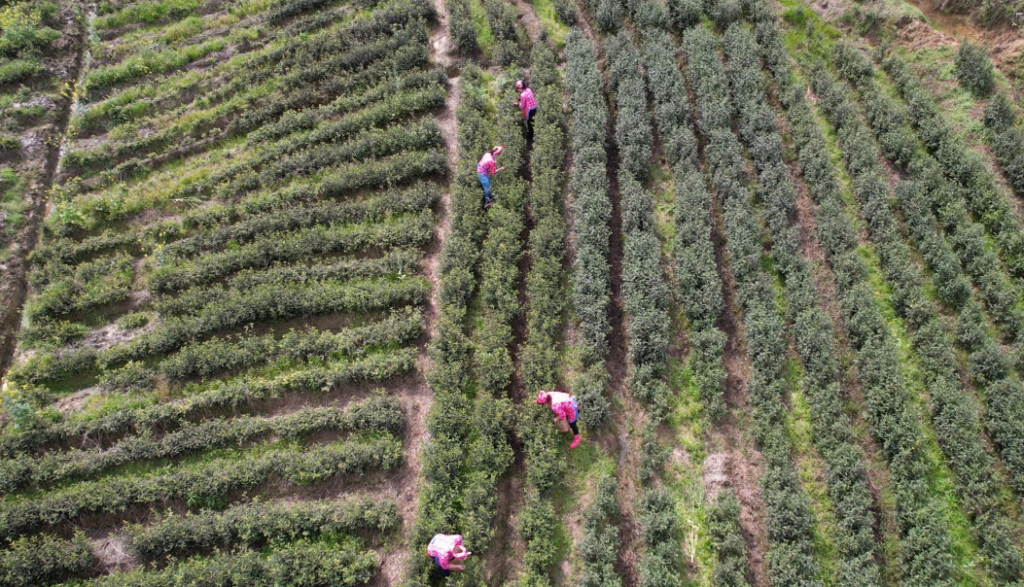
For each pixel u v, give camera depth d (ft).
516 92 89.81
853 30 90.68
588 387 65.67
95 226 83.56
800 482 60.85
